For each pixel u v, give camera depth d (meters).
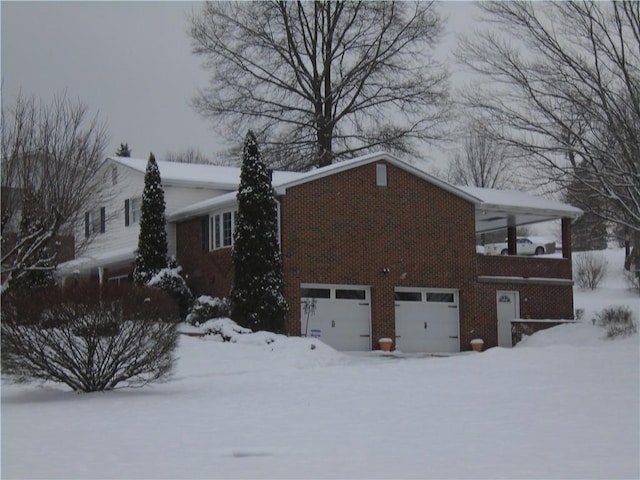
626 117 25.67
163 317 17.25
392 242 32.31
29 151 24.38
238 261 28.66
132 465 8.84
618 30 25.48
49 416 13.43
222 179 36.47
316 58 52.41
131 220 37.25
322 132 51.91
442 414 12.98
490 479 7.86
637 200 26.91
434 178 33.12
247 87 52.19
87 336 16.58
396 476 8.06
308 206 30.62
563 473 8.16
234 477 8.08
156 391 17.39
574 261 56.41
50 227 23.84
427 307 33.22
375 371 20.95
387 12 51.19
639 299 47.06
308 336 30.39
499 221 39.28
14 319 16.27
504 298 35.09
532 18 26.17
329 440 10.52
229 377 20.75
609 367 19.88
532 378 18.22
